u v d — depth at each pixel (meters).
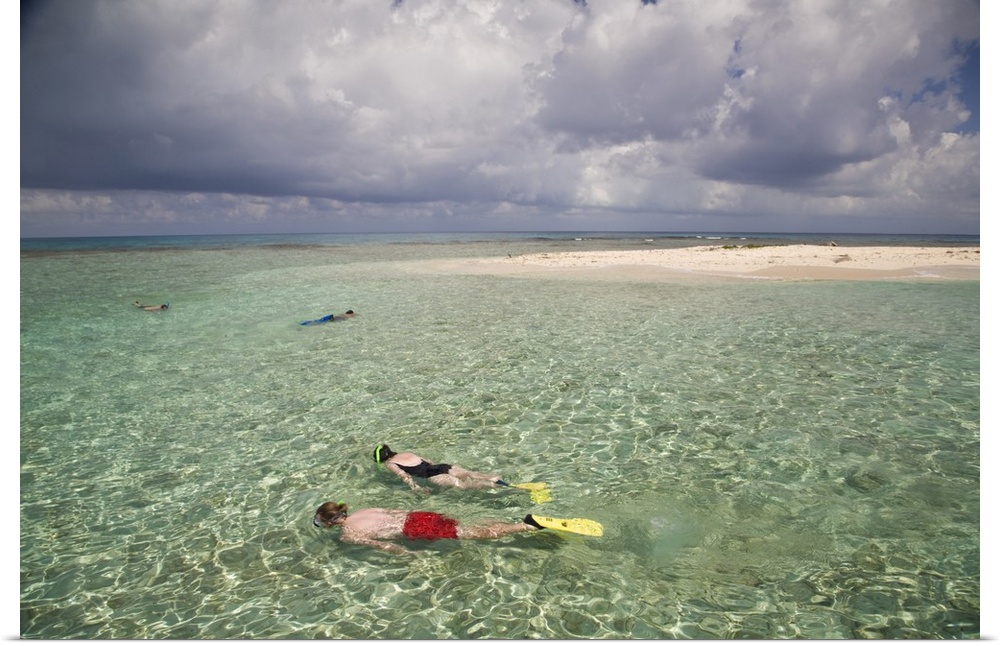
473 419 8.66
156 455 7.64
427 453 7.54
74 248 53.97
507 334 14.05
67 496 6.57
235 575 5.14
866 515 5.80
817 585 4.75
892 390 9.47
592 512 6.00
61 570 5.23
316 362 11.85
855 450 7.30
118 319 16.52
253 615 4.61
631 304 18.06
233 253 45.50
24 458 7.57
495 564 5.19
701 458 7.18
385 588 4.91
